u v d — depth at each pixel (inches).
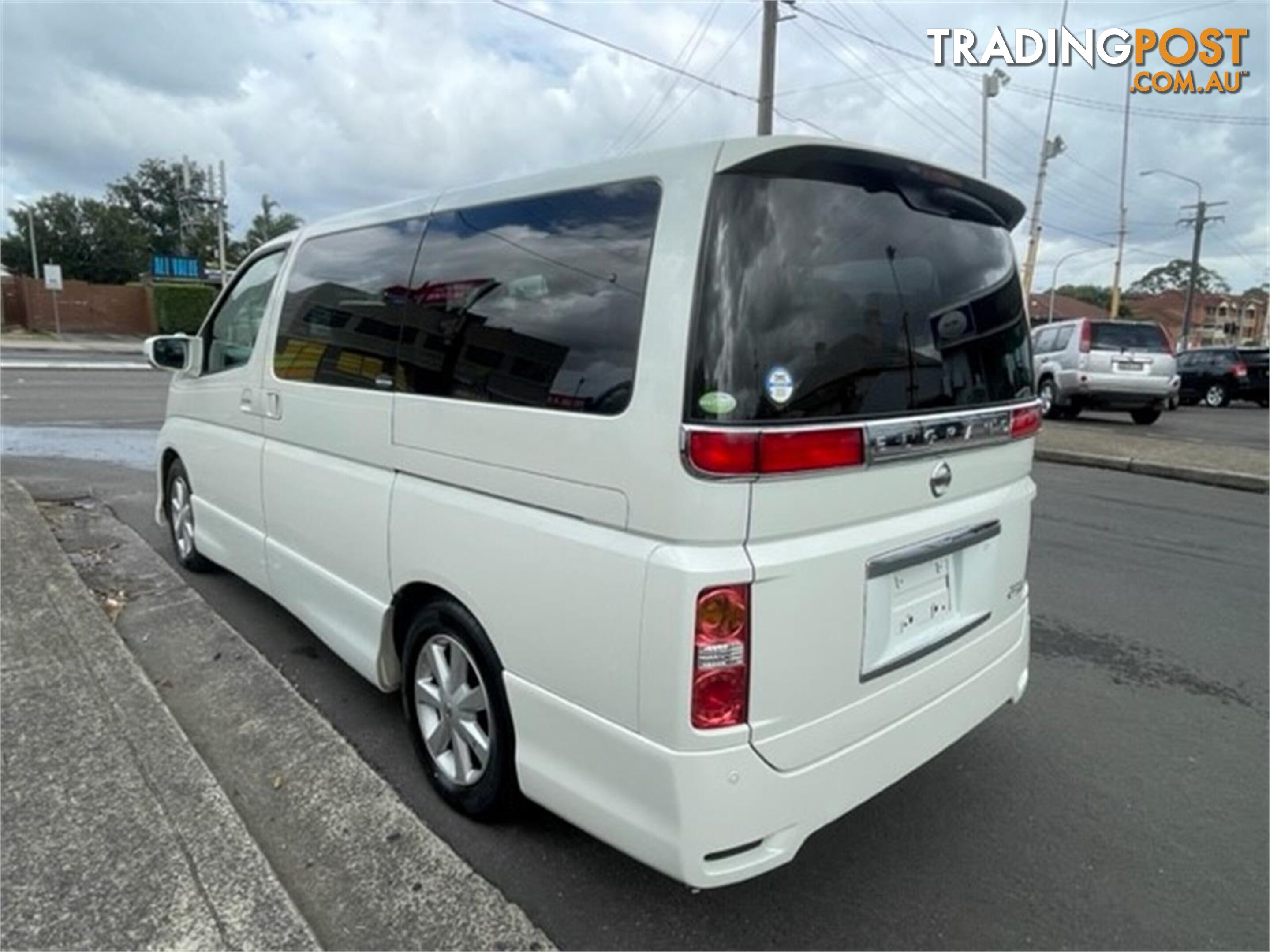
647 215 77.4
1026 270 867.4
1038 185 854.5
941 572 94.5
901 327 87.2
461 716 102.6
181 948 78.6
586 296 81.5
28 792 101.2
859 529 82.1
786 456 73.5
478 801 100.3
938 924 88.5
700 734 72.4
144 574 193.0
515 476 87.5
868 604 83.1
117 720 118.3
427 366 101.3
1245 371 830.5
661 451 72.1
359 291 116.6
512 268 90.7
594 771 80.8
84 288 1358.3
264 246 151.6
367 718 129.2
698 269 72.2
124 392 584.4
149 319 1408.7
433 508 98.7
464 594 95.3
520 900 90.0
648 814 75.9
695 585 70.7
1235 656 162.4
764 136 75.3
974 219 101.1
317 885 90.5
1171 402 677.3
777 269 75.3
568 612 81.3
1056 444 447.5
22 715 118.8
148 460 342.0
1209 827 106.9
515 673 89.3
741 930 86.7
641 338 74.7
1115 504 310.5
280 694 133.7
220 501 165.8
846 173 82.6
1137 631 175.5
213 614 167.5
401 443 105.1
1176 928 88.8
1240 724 134.7
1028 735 130.6
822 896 92.4
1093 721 135.3
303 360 129.6
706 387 70.8
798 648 76.4
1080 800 112.7
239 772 111.7
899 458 84.1
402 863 93.9
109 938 79.5
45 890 85.3
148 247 2534.5
